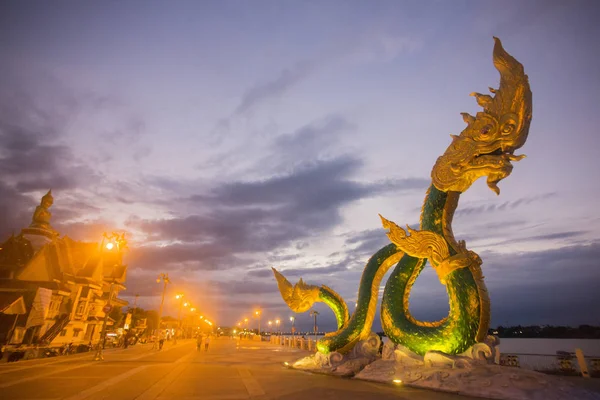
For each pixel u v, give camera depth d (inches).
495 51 430.3
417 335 453.4
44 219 1224.8
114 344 1471.5
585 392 321.1
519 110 414.9
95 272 1314.0
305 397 352.5
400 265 517.0
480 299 407.8
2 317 914.1
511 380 339.6
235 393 375.2
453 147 459.2
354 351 562.9
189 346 1739.7
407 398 343.0
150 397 348.2
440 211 462.6
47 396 346.3
